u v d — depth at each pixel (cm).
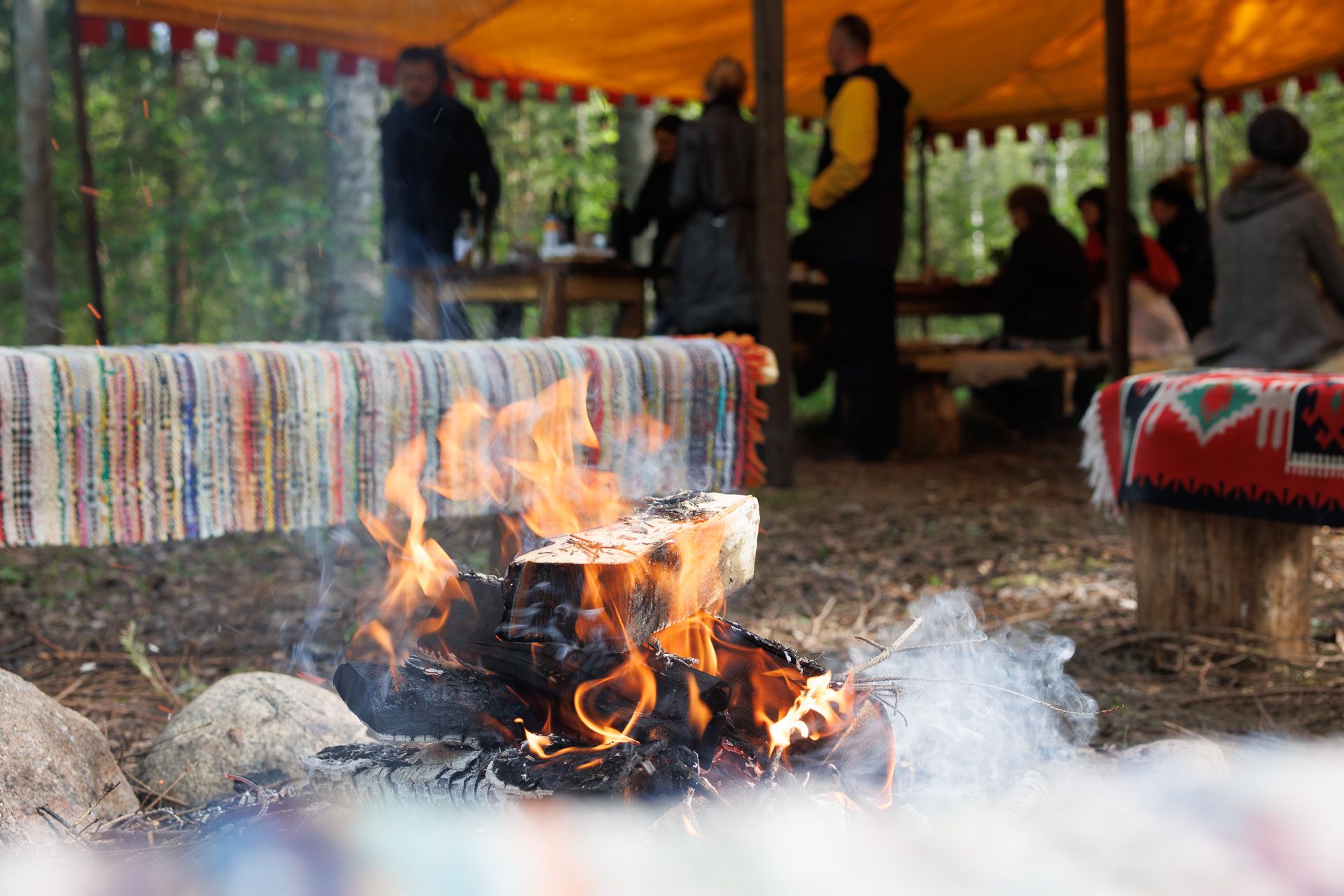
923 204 1048
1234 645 296
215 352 254
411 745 169
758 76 543
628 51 771
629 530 171
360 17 675
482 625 170
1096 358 728
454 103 592
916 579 401
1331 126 1603
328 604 373
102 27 625
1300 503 274
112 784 195
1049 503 538
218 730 212
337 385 258
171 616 359
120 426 237
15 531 228
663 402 304
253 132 1152
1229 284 462
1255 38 855
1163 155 1920
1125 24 636
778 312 555
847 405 750
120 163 1113
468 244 596
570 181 1092
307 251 1077
